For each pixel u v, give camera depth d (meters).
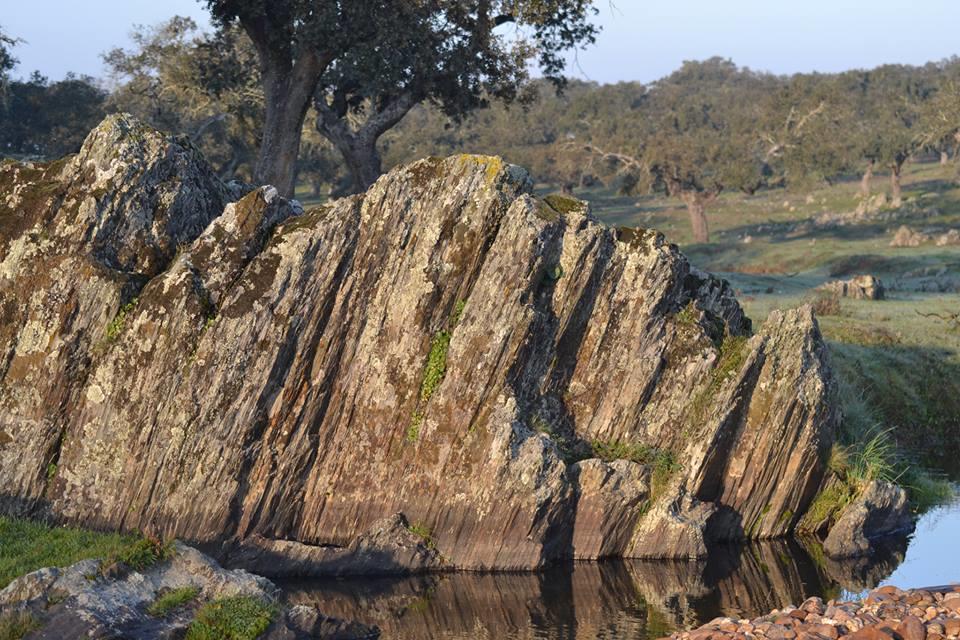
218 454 19.41
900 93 180.00
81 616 14.36
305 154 111.06
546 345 21.69
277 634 15.22
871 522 23.30
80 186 19.78
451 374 20.27
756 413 22.56
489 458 20.14
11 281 19.55
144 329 19.27
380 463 20.39
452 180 20.31
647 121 165.75
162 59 73.12
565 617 17.56
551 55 49.50
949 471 29.56
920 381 34.03
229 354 19.34
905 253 81.75
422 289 20.17
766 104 146.25
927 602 14.43
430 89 47.88
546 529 20.48
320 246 19.69
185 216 20.59
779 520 23.28
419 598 18.62
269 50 44.47
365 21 42.88
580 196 152.25
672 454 22.34
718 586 19.48
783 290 57.38
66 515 19.25
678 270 22.69
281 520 20.16
